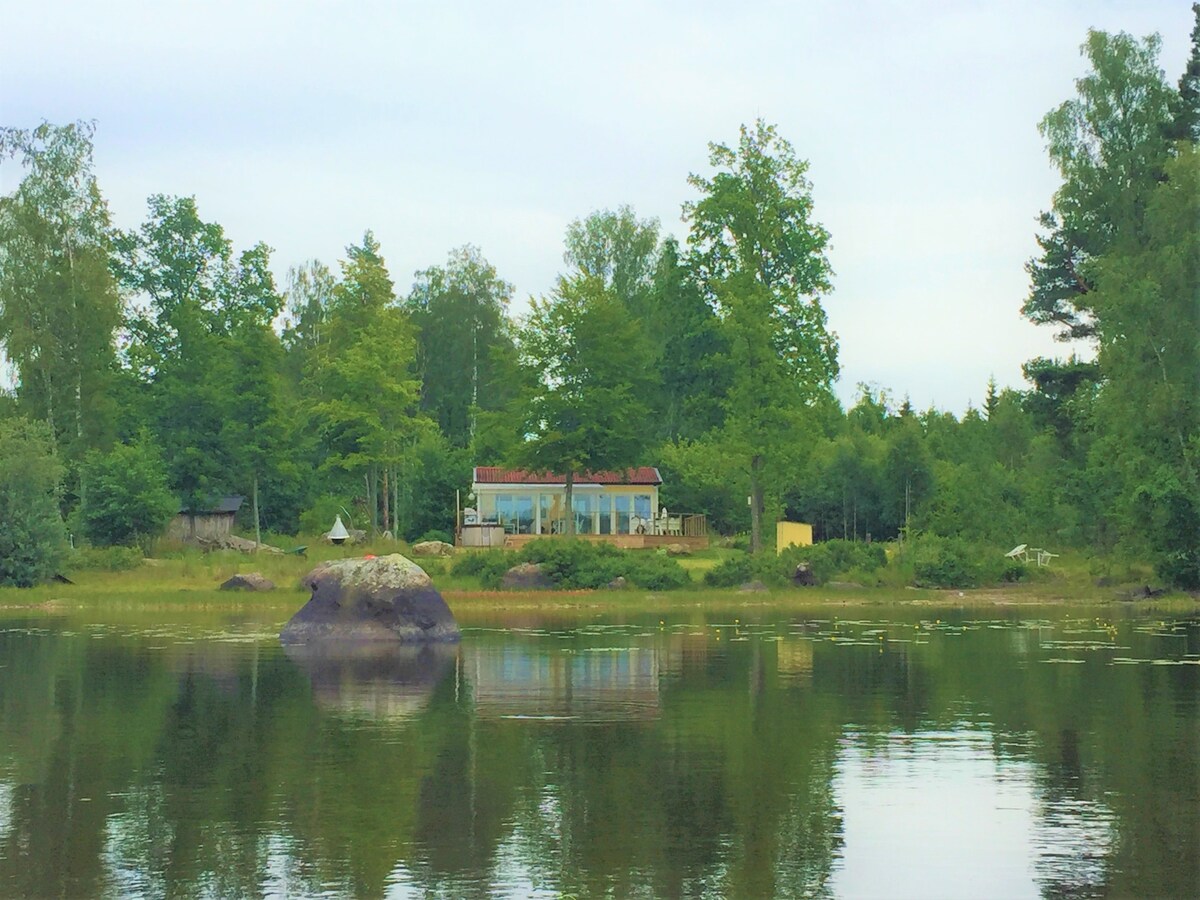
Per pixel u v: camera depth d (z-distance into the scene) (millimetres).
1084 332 69562
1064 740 19391
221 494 77625
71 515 63812
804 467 59031
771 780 16766
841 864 13273
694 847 13836
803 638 34688
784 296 60750
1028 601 48781
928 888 12547
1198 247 53750
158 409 80438
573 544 52688
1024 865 13250
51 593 47531
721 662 28984
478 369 113688
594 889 12523
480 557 53281
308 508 87125
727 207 73125
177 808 15406
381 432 74000
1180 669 27562
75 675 26781
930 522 65938
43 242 74562
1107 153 69688
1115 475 59625
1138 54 70438
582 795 15984
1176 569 51344
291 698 23578
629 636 35406
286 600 46250
